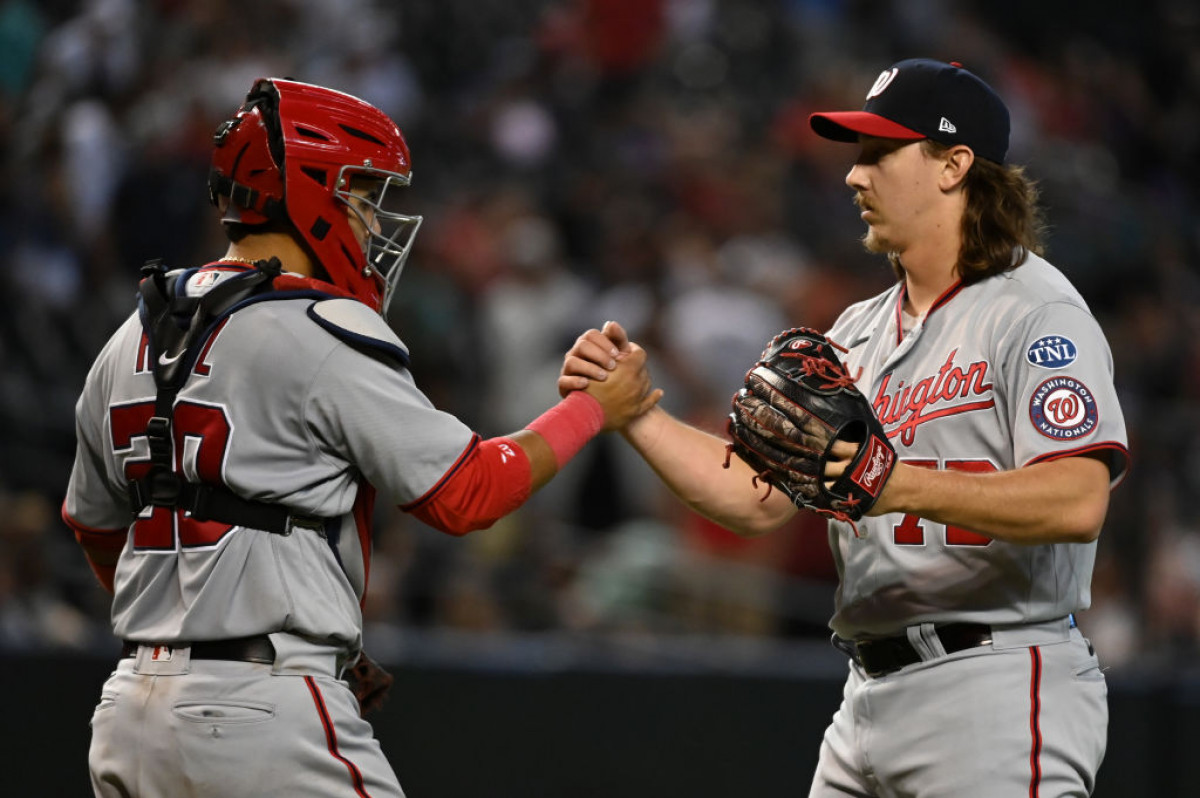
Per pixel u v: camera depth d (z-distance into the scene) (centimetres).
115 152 3012
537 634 2278
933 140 1104
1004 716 1064
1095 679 1107
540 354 3014
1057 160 4081
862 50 4381
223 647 972
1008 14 4656
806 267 3475
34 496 2227
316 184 1015
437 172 3553
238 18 3459
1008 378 1073
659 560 2414
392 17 3903
